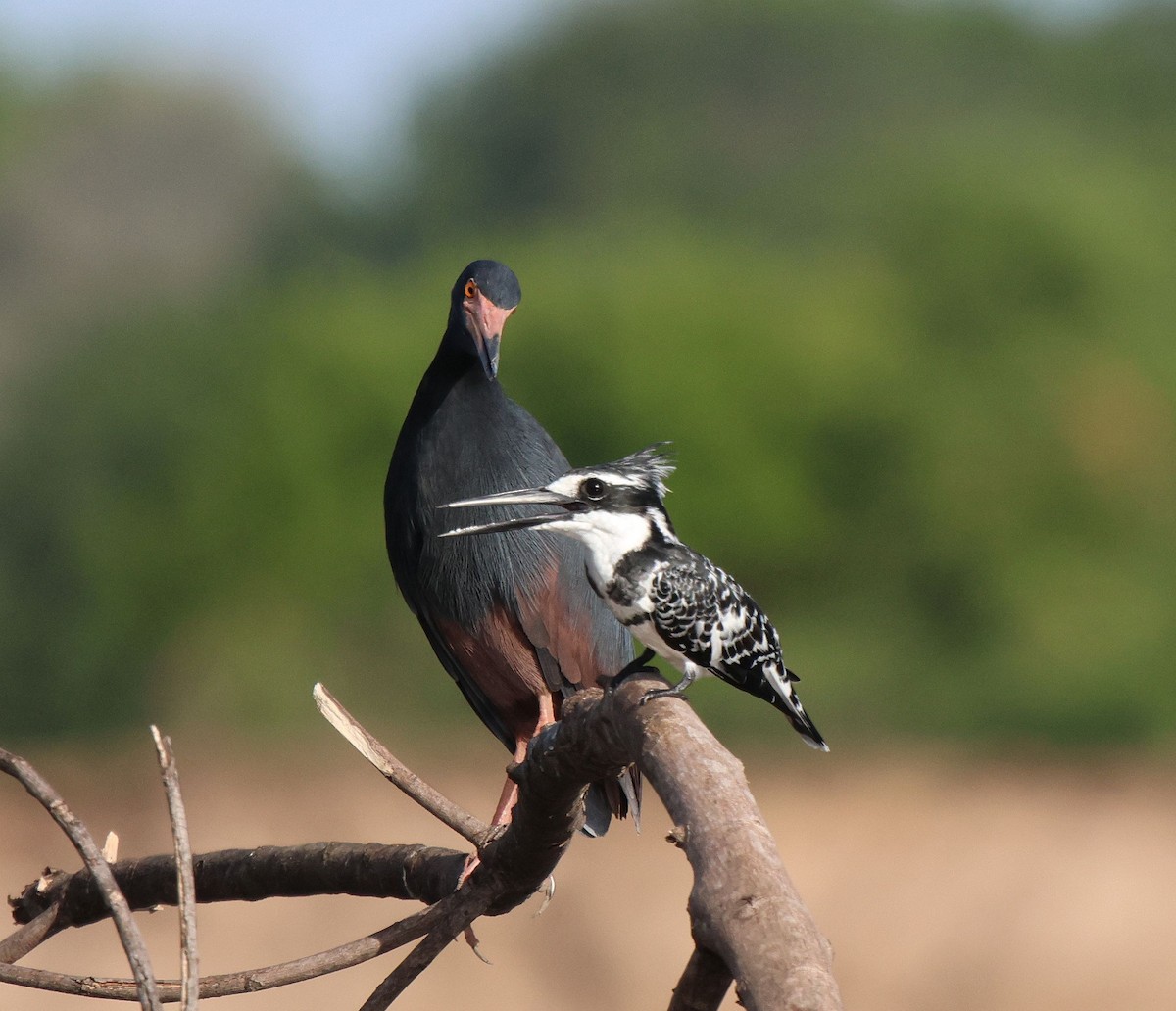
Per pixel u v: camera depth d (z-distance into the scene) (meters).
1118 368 28.42
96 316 39.25
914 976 11.55
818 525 27.50
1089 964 11.76
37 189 44.06
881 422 27.66
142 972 2.48
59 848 16.39
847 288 31.14
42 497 27.97
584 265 31.14
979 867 15.10
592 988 10.70
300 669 25.53
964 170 31.50
